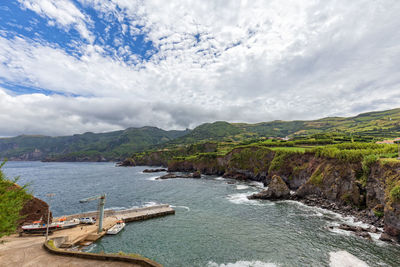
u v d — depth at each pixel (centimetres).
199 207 6425
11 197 2005
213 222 5050
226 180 12556
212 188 9825
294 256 3419
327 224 4822
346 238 4031
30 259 2283
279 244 3844
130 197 8038
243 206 6481
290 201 7088
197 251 3628
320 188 6931
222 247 3762
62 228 4416
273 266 3152
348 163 6334
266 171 11206
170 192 8938
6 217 1822
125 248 3759
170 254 3538
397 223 3897
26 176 15862
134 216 5272
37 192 9300
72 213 6134
